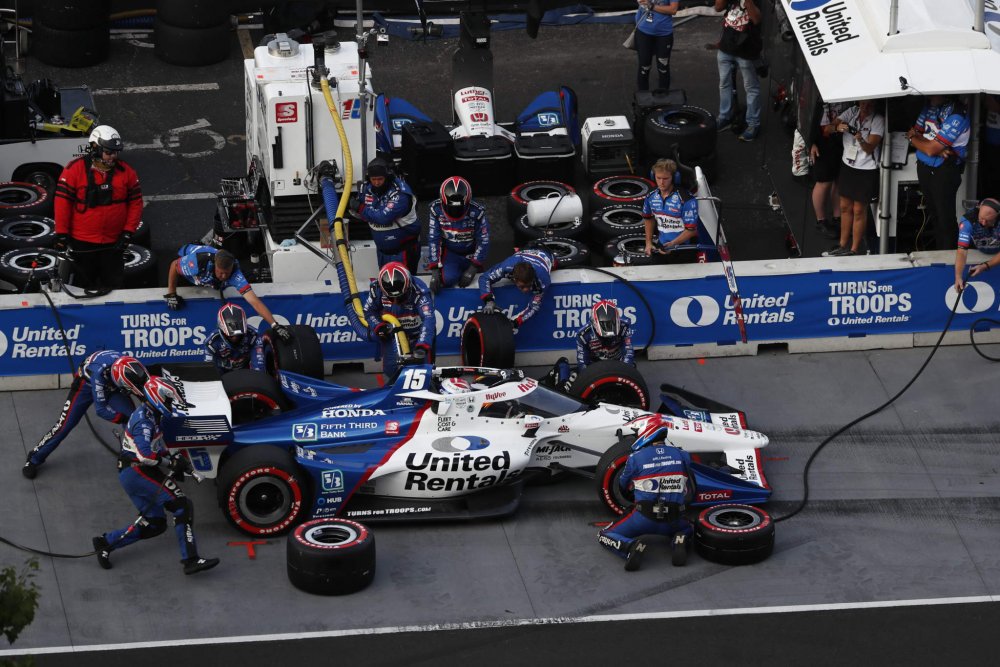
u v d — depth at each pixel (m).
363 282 53.81
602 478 44.94
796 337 56.12
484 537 44.94
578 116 73.38
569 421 46.53
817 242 61.47
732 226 64.75
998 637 40.41
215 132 72.94
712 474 45.78
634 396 49.56
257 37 83.25
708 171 68.19
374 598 41.91
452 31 83.69
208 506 46.25
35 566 31.72
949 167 55.09
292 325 51.03
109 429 50.38
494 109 75.06
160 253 62.28
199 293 53.06
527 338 55.31
